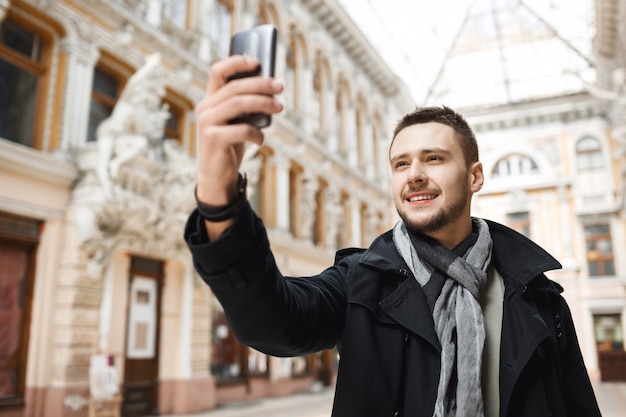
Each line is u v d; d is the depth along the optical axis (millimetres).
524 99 27875
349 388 1192
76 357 8445
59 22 8992
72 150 8930
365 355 1203
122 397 9445
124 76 10422
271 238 14109
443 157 1321
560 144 24625
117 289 9641
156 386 10383
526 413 1196
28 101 8734
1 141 7613
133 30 10320
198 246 944
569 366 1465
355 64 21906
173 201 10406
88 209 8648
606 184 23453
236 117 888
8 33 8500
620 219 22859
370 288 1273
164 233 10227
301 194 16672
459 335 1206
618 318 22469
